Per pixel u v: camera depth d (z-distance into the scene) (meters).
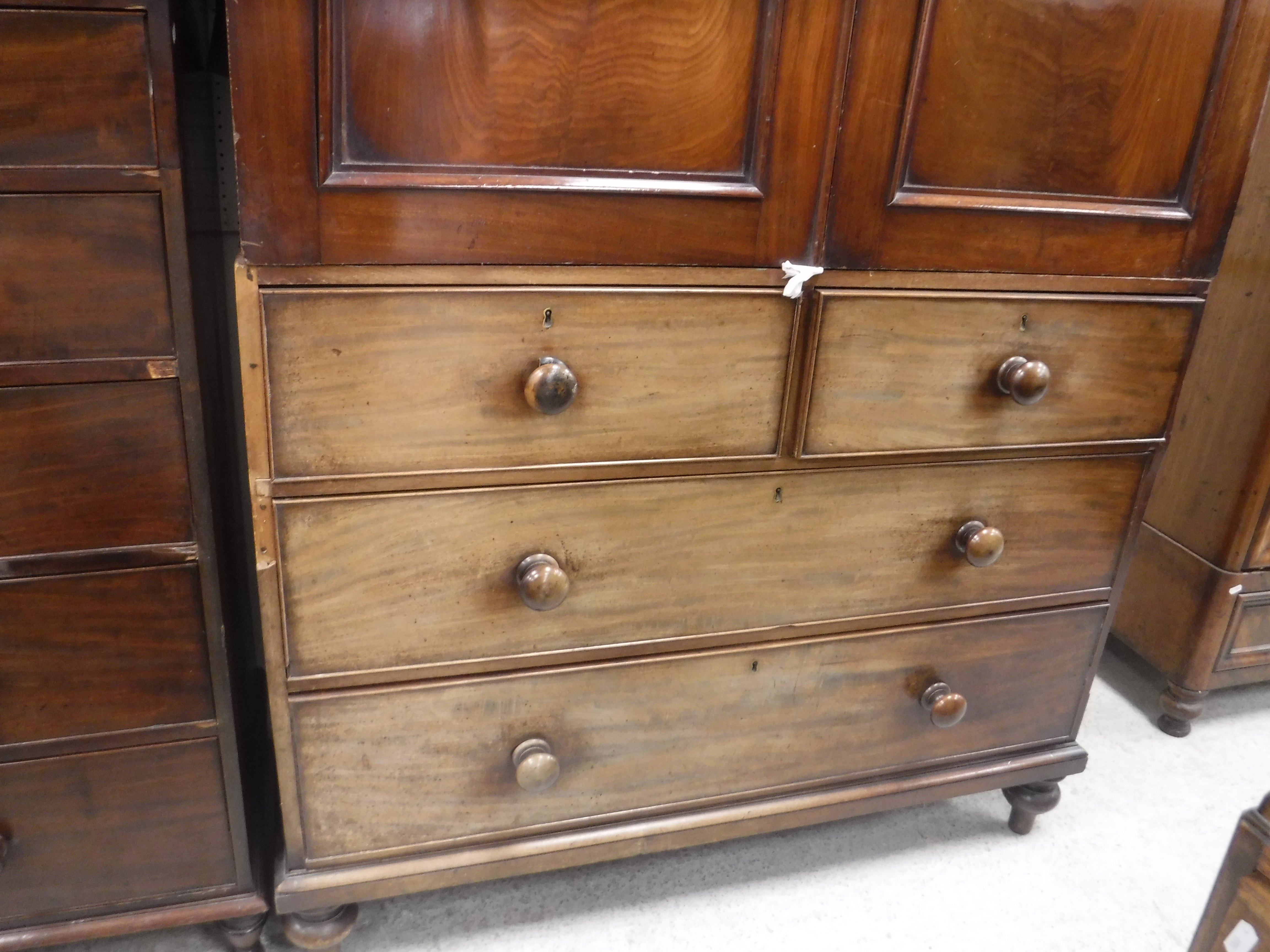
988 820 1.37
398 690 0.93
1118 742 1.55
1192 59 0.94
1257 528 1.43
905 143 0.87
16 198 0.73
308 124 0.73
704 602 1.00
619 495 0.92
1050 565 1.15
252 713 1.17
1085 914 1.20
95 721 0.90
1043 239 0.96
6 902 0.95
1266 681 1.71
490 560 0.91
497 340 0.82
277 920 1.12
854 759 1.16
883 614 1.09
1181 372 1.09
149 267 0.77
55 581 0.85
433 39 0.73
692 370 0.89
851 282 0.91
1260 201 1.38
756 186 0.85
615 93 0.79
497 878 1.05
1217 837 1.34
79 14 0.69
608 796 1.06
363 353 0.80
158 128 0.73
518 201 0.79
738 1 0.79
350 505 0.84
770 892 1.21
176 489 0.85
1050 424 1.06
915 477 1.03
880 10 0.81
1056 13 0.87
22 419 0.79
